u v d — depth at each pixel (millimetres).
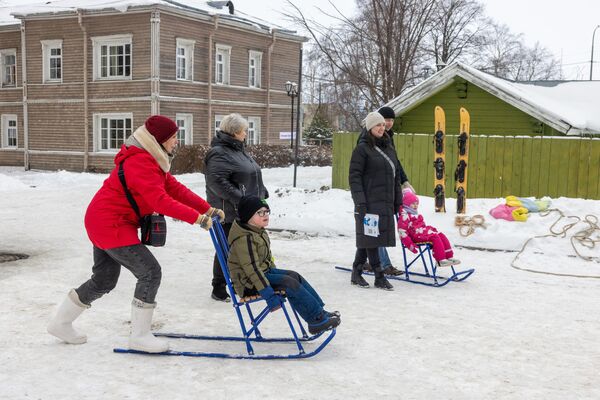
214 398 4191
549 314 6430
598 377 4668
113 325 5836
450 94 17797
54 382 4449
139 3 27094
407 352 5184
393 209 7469
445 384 4488
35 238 10898
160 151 4898
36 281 7664
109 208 4879
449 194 14141
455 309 6590
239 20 32000
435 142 10977
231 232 5105
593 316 6367
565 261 9078
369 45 19328
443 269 8656
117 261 5035
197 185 21750
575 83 21297
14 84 33438
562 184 12875
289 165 31453
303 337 5441
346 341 5465
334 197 12586
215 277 6801
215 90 30719
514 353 5188
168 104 28109
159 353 5047
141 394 4250
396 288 7562
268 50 33812
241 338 5449
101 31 28641
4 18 35781
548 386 4477
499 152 13430
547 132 16578
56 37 29797
